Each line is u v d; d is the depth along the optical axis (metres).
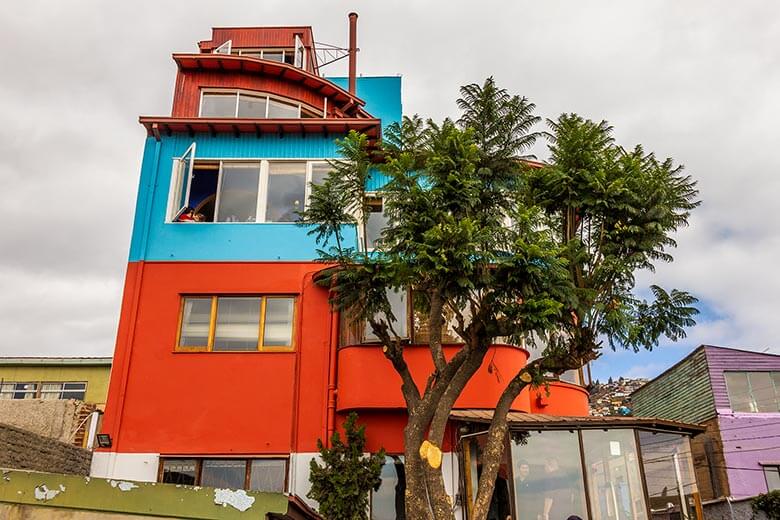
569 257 10.37
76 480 5.88
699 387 24.84
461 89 10.95
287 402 13.68
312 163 16.00
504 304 9.50
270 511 5.84
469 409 12.98
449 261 9.09
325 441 13.30
